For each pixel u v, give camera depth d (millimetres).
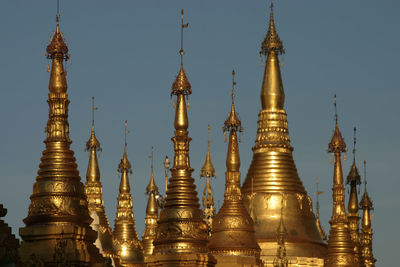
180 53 100875
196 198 98625
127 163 137000
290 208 140000
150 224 139625
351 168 151750
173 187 98375
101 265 84438
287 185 141875
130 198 136125
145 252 138125
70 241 84000
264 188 141375
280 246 107375
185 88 99938
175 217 96812
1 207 82188
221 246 112188
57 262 82562
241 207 114938
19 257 81375
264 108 147750
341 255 137875
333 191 141750
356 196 150250
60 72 88875
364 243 164000
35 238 84688
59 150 87625
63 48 89000
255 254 112875
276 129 145625
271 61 149250
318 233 142375
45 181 86625
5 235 80062
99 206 125375
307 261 131250
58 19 89750
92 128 127938
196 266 94375
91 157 126875
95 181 126312
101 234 121000
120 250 129000
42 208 85562
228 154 116688
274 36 149875
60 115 88438
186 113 100000
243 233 113062
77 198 86812
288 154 144750
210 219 133875
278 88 147750
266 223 138000
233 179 116125
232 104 118375
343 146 143125
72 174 87375
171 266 94688
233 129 117375
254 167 144125
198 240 96562
